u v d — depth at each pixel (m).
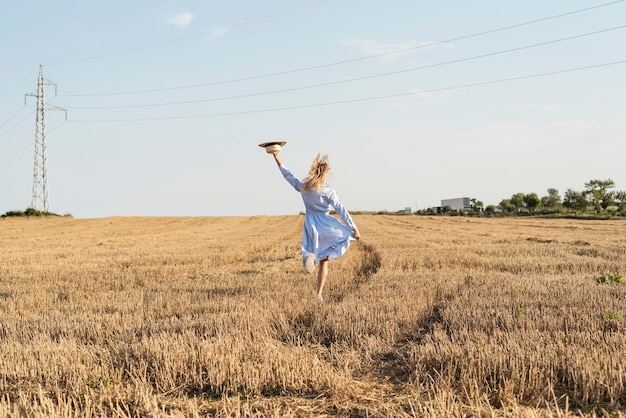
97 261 20.17
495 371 5.29
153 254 22.83
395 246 24.09
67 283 13.89
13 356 6.34
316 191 9.02
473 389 5.03
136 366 5.95
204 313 8.66
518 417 4.38
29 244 32.25
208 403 5.08
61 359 6.02
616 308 8.23
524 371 5.18
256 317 7.89
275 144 9.01
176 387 5.46
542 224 53.50
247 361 5.82
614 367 5.26
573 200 84.06
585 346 5.96
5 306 10.55
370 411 4.76
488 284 11.13
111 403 4.97
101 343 7.12
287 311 8.36
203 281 13.89
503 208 101.69
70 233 47.41
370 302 8.95
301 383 5.33
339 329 7.23
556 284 11.16
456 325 7.24
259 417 4.63
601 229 41.91
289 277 13.57
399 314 7.99
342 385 5.26
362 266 16.88
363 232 39.59
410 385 5.34
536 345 5.90
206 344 6.27
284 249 25.33
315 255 9.14
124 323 8.06
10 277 15.59
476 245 24.08
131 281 14.21
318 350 6.62
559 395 5.00
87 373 5.72
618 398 4.84
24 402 4.98
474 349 5.75
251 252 24.42
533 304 8.67
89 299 10.98
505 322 7.27
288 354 6.05
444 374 5.45
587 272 14.22
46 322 8.34
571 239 27.44
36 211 74.75
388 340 6.86
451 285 10.99
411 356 5.93
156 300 10.25
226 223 66.69
